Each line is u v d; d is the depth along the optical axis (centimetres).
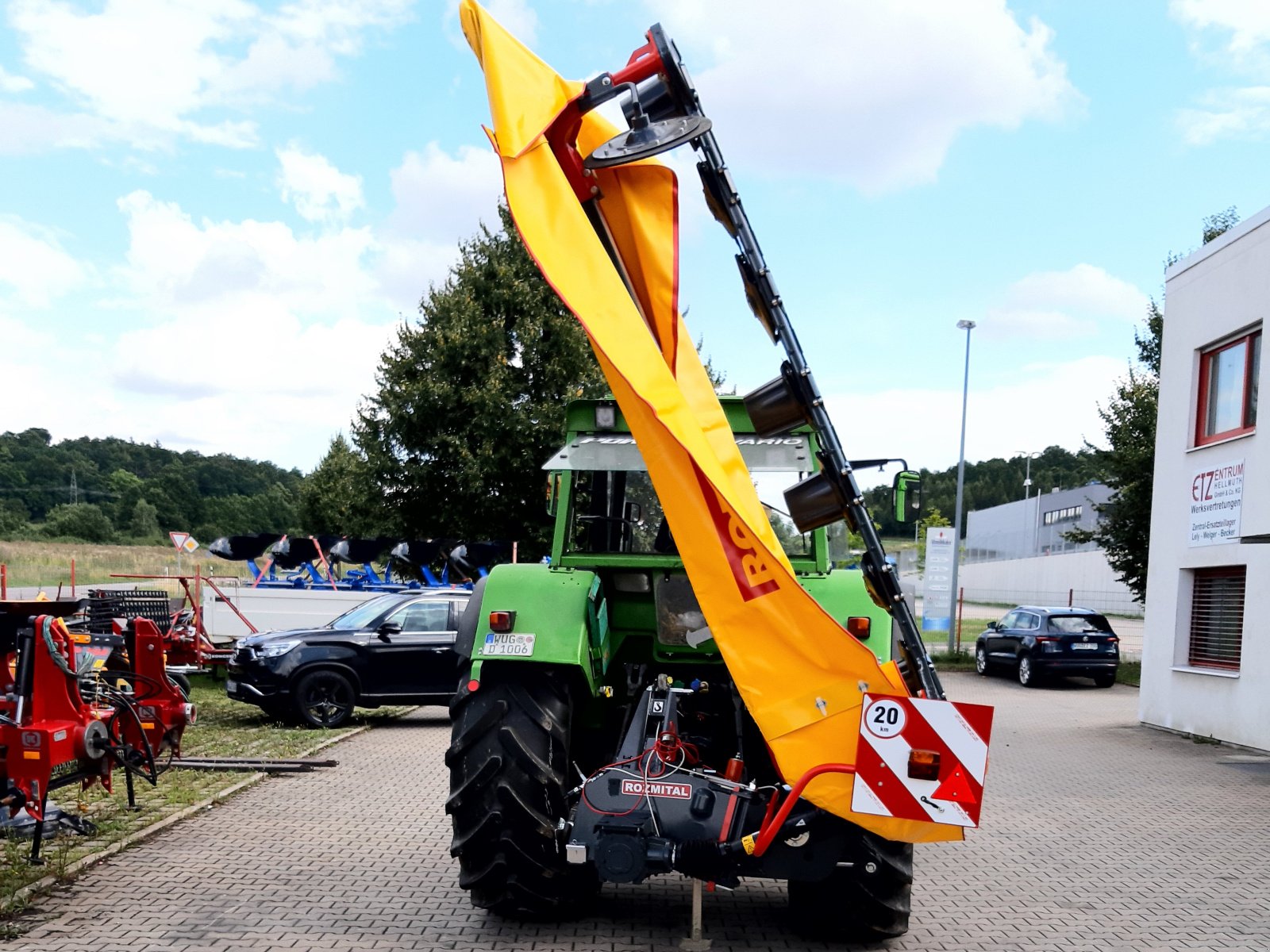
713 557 397
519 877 489
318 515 3850
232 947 466
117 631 761
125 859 618
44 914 509
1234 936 530
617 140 406
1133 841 756
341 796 826
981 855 708
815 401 409
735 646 397
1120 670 2456
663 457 398
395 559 1797
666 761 467
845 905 483
